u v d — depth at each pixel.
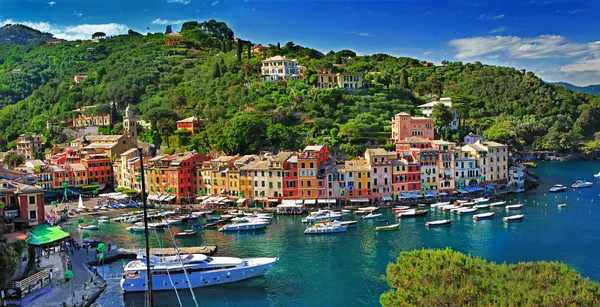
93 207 191.88
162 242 138.88
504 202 179.00
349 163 189.25
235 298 97.75
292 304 94.00
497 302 58.16
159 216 172.38
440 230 143.62
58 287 98.44
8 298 89.81
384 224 153.38
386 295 67.06
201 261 104.69
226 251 127.38
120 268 115.31
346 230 146.25
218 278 104.50
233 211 177.88
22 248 101.88
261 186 186.00
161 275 101.50
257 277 108.19
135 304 94.56
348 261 117.19
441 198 188.50
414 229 145.62
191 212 176.38
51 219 164.25
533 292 59.31
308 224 155.62
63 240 125.50
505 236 134.88
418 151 192.50
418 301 62.25
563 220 152.00
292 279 106.62
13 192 123.06
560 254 117.56
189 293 100.88
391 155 187.12
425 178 192.88
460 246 126.25
